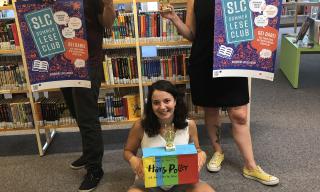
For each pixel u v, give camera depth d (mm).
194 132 2145
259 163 2545
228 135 3023
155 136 2047
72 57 2107
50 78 2148
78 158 2785
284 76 4617
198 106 2590
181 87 2838
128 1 2555
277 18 2031
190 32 2322
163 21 2588
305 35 4430
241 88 2275
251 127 3148
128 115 2854
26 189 2414
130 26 2619
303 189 2223
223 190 2264
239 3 2014
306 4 6082
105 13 2201
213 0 2135
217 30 2064
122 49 2939
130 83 2762
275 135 2971
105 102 2812
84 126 2299
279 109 3535
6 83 2758
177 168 1853
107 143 3020
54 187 2420
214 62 2115
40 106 2793
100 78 2375
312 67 4965
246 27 2053
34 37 2078
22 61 2801
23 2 2021
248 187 2283
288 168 2465
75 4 2010
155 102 1957
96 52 2271
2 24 2604
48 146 3033
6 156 2912
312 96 3846
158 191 1973
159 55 2830
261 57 2102
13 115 2830
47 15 2031
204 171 2504
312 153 2646
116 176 2500
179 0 2727
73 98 2318
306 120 3238
